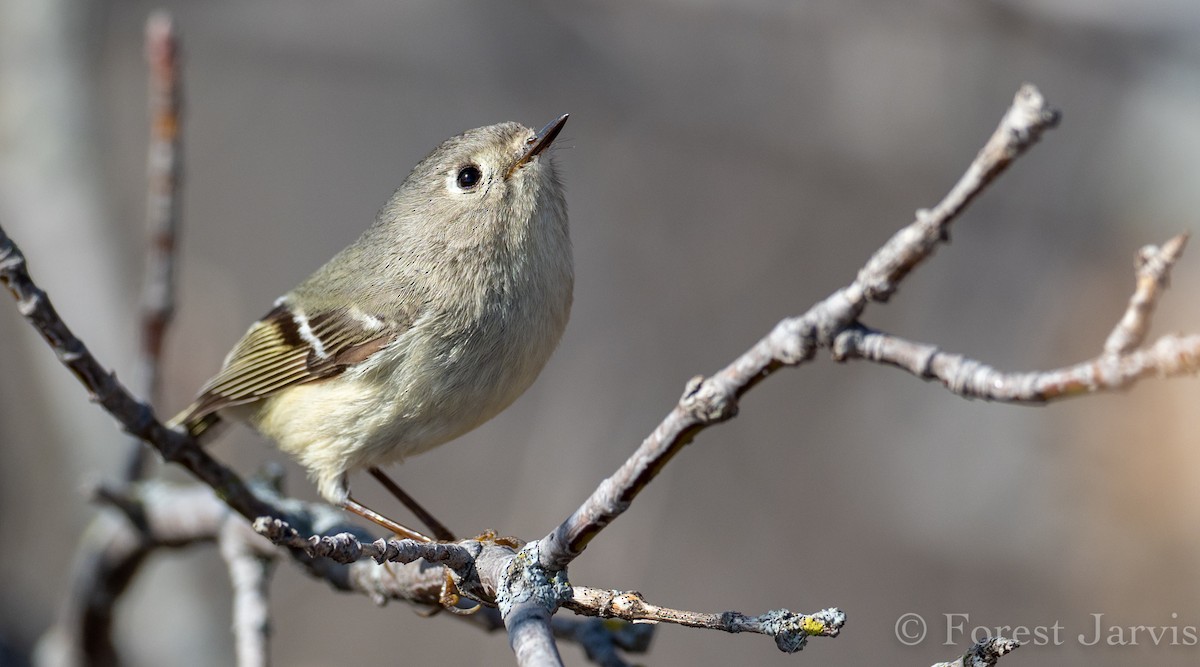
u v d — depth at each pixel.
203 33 13.15
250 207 14.89
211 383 7.60
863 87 12.81
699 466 12.34
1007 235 12.12
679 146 13.23
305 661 12.15
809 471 12.32
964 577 11.33
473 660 12.34
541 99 13.20
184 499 7.21
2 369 11.45
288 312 7.38
